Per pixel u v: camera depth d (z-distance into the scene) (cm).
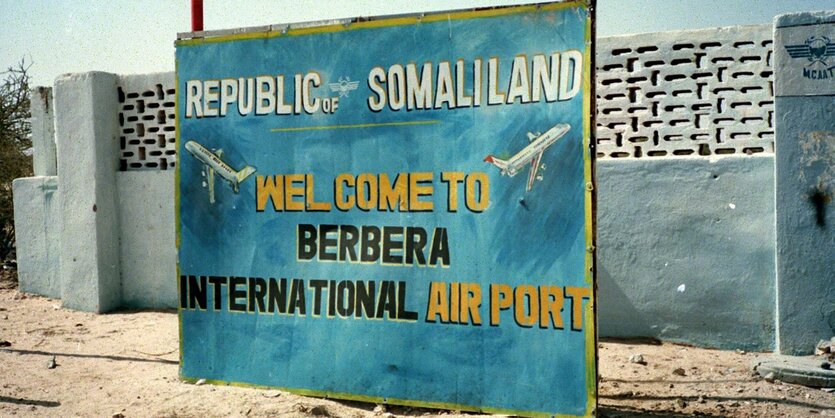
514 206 442
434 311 464
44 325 775
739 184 621
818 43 576
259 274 512
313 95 493
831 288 577
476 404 454
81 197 850
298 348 502
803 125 583
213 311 527
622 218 664
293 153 499
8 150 1169
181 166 533
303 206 498
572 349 429
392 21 470
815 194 581
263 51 506
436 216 462
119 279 868
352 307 486
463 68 453
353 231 484
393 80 470
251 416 462
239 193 516
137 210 857
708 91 636
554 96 432
